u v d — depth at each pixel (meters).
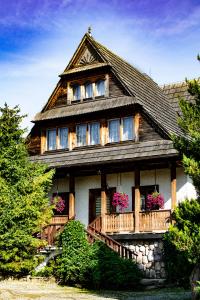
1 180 24.17
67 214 31.02
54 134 31.72
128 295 20.88
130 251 25.02
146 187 28.55
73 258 23.70
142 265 25.81
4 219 23.70
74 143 30.61
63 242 24.25
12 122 25.25
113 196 27.62
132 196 28.89
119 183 29.42
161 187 28.02
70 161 29.48
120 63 32.44
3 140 24.94
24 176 25.02
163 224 25.70
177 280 23.55
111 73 30.00
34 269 25.03
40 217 25.06
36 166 25.80
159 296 20.34
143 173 28.75
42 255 25.53
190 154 17.39
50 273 24.56
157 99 32.41
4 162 24.50
